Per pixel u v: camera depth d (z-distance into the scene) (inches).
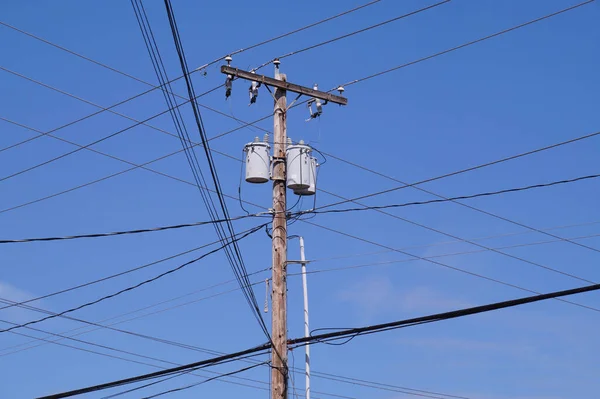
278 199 669.3
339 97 707.4
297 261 666.8
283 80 691.4
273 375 631.2
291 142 684.1
